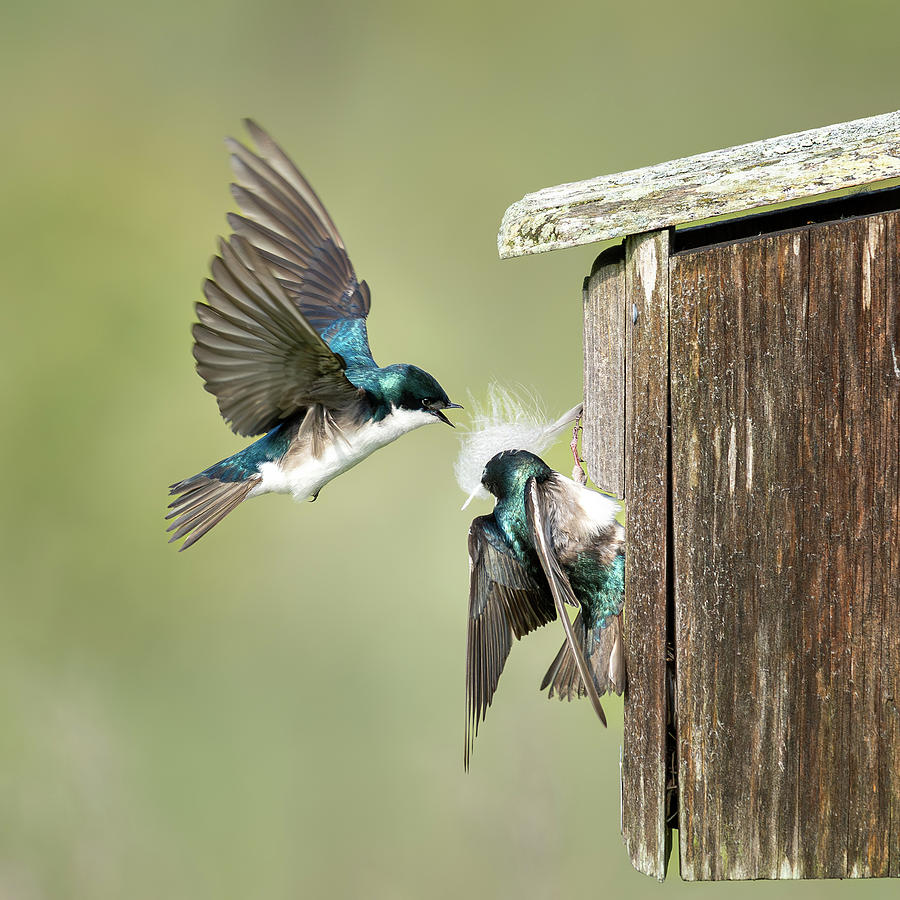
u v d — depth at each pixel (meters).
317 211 9.94
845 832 7.12
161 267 16.69
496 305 15.50
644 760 7.37
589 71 17.45
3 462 15.08
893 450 6.99
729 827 7.25
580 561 7.62
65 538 14.62
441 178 16.80
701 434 7.22
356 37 17.92
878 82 16.50
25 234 16.62
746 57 17.06
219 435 15.45
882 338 6.98
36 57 18.22
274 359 7.88
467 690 7.21
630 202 7.34
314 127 17.08
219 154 17.20
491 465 7.83
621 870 10.98
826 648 7.11
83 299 16.27
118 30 18.86
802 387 7.08
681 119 16.62
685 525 7.26
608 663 7.61
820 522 7.09
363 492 14.68
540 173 16.31
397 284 15.53
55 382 15.62
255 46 18.45
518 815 11.26
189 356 16.02
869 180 6.88
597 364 7.64
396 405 8.80
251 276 6.99
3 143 17.45
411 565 14.20
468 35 18.25
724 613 7.21
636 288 7.32
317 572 14.24
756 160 7.18
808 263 7.05
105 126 17.67
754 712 7.20
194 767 12.27
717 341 7.18
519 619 7.67
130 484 14.97
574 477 8.48
